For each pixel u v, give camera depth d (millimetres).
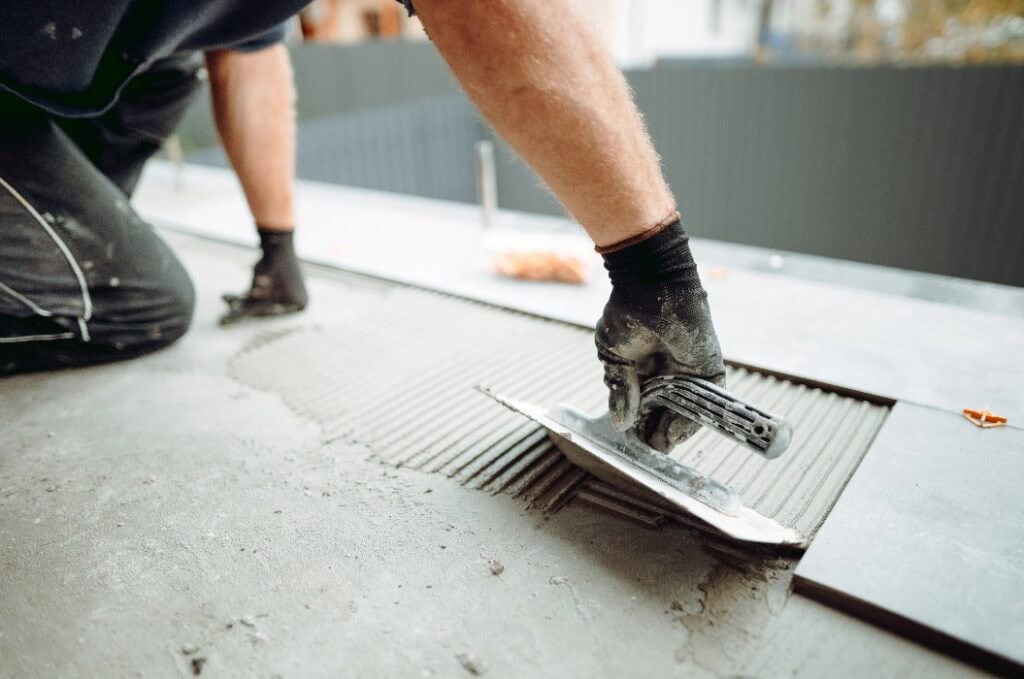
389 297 1997
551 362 1571
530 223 2600
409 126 5082
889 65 3352
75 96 1368
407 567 976
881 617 843
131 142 1821
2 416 1418
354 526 1063
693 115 4023
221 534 1058
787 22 5629
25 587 970
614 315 972
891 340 1567
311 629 881
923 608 833
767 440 897
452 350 1652
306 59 6398
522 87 798
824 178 3758
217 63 1628
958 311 1696
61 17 1174
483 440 1278
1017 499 1021
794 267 2051
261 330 1810
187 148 5340
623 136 840
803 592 897
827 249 3932
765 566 951
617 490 1115
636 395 1032
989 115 3166
